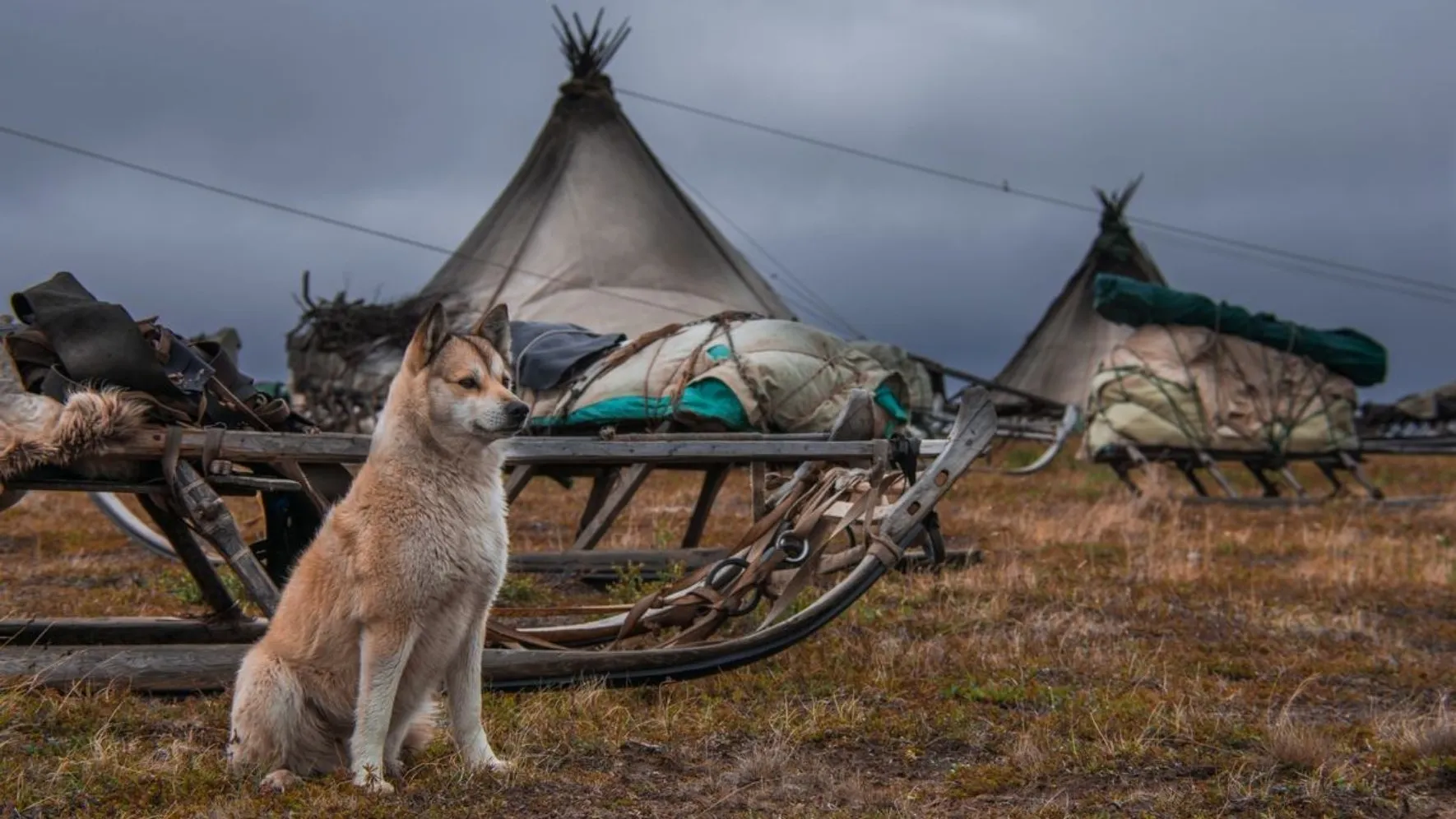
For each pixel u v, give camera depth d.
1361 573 12.29
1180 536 15.18
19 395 6.17
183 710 6.21
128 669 6.32
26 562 11.84
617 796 5.10
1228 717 6.70
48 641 7.08
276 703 4.86
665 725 6.21
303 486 6.52
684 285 32.62
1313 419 22.19
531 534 14.80
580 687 6.63
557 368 12.20
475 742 5.18
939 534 10.50
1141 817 4.96
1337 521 18.80
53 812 4.73
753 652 6.96
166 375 6.42
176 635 7.22
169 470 6.26
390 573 4.71
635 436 7.45
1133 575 11.83
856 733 6.27
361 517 4.78
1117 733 6.23
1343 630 9.59
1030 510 18.17
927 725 6.38
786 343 12.23
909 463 7.44
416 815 4.64
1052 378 41.88
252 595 6.34
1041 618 9.49
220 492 6.97
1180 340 22.12
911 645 8.31
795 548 7.23
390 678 4.77
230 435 6.34
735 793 5.18
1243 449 21.81
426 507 4.77
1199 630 9.45
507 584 10.25
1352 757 5.89
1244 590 11.31
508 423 4.77
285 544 7.27
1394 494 25.69
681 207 35.31
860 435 7.97
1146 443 21.70
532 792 5.05
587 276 31.91
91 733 5.67
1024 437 28.00
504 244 33.62
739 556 7.43
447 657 5.04
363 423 26.05
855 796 5.19
